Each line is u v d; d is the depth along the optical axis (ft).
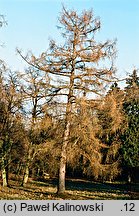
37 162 99.86
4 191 84.43
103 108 77.20
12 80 86.22
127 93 81.97
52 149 78.64
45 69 79.46
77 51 79.25
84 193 91.81
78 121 75.82
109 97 77.82
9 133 95.40
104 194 93.45
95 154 77.41
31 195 78.38
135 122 128.06
